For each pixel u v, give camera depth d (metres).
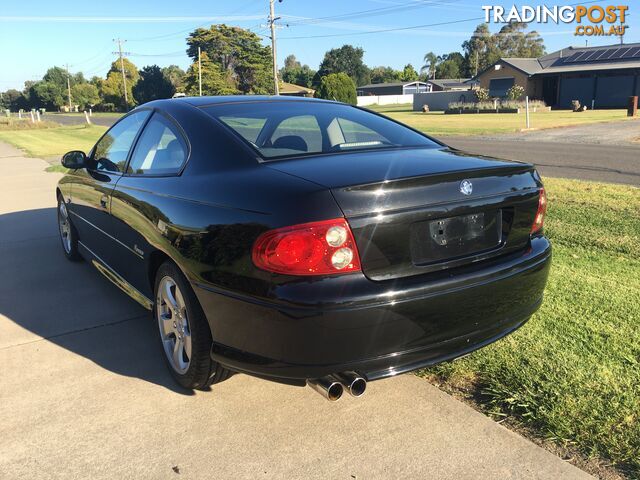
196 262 2.61
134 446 2.56
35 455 2.51
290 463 2.42
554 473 2.30
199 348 2.78
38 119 47.66
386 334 2.33
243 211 2.44
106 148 4.30
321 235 2.23
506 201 2.72
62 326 3.91
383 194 2.33
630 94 48.34
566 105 52.59
